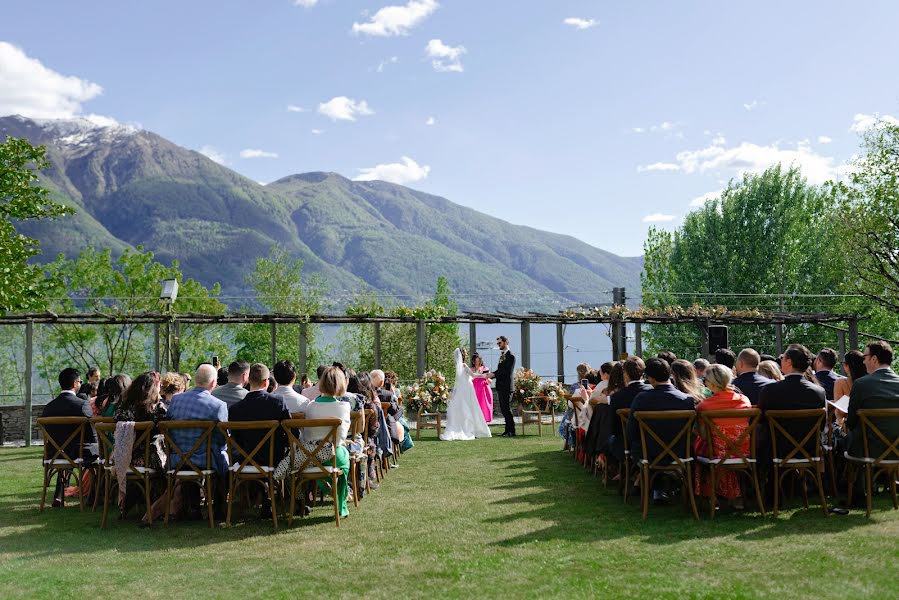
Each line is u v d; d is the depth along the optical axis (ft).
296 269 106.93
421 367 57.77
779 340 67.72
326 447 19.76
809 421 19.26
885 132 77.77
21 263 59.88
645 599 12.92
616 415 23.13
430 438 43.52
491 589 13.75
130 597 14.01
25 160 63.93
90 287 102.89
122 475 20.38
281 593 14.02
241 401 20.25
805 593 12.88
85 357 98.99
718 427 19.31
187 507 21.36
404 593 13.74
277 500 22.45
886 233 77.20
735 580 13.74
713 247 103.55
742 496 20.72
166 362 54.29
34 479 29.50
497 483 26.16
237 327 106.93
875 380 18.95
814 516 18.98
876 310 87.51
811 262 96.84
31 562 16.67
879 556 14.90
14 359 96.84
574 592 13.41
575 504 21.76
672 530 17.95
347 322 57.36
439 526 19.20
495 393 59.98
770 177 102.94
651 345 101.30
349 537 18.33
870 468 18.70
